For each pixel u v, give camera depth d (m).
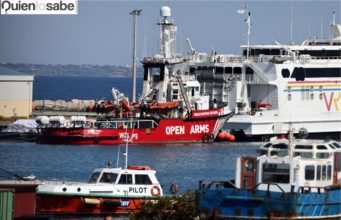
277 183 167.12
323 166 168.50
